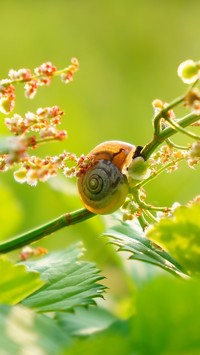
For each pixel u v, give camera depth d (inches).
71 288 14.1
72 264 14.7
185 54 70.1
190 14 71.7
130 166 14.0
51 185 22.6
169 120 13.3
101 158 14.2
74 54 70.1
